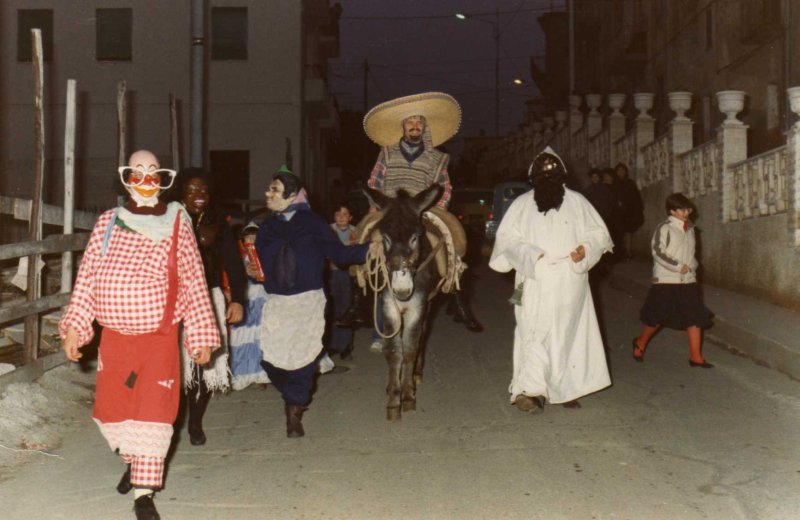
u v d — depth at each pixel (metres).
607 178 19.56
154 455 5.24
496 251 7.99
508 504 5.56
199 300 5.52
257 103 28.25
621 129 23.39
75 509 5.62
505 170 37.88
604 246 7.80
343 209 11.30
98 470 6.40
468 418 7.70
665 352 10.57
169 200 7.01
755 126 20.78
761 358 10.02
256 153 28.28
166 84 27.92
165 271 5.30
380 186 8.49
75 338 5.29
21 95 27.77
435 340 11.72
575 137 29.19
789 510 5.37
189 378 6.65
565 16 51.72
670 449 6.65
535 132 40.75
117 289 5.20
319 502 5.67
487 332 12.31
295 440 7.12
